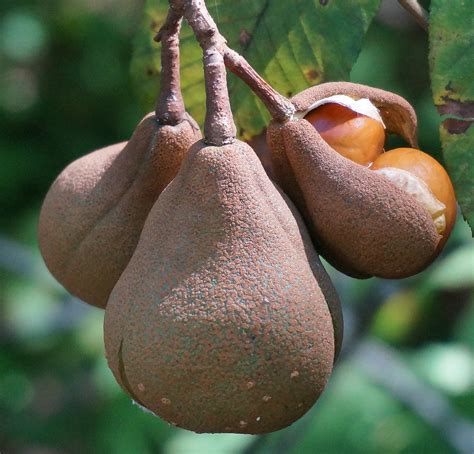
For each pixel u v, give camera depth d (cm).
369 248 54
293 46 59
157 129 56
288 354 52
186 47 60
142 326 53
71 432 107
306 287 53
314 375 53
